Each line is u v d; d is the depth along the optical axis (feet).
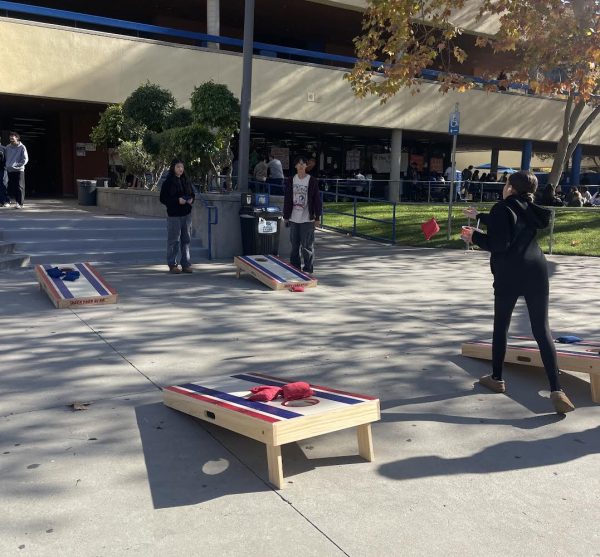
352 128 81.10
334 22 83.66
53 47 55.83
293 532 10.61
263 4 74.28
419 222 57.36
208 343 21.33
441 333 23.53
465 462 13.41
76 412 15.23
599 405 16.85
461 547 10.34
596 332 24.08
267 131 86.94
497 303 17.01
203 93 44.24
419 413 15.93
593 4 40.16
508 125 90.02
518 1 42.50
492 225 16.29
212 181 48.37
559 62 44.29
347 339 22.33
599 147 110.42
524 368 19.74
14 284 29.55
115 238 38.83
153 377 17.79
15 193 48.88
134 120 53.83
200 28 84.02
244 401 13.62
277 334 22.70
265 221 38.14
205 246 39.86
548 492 12.26
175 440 13.88
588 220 59.72
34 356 19.39
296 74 70.08
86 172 73.56
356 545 10.31
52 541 10.18
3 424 14.47
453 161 48.98
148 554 9.91
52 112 71.67
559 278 36.60
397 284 33.27
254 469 12.75
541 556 10.16
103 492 11.69
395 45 42.01
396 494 11.99
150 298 27.84
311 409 12.80
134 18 82.94
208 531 10.57
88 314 24.71
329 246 47.98
